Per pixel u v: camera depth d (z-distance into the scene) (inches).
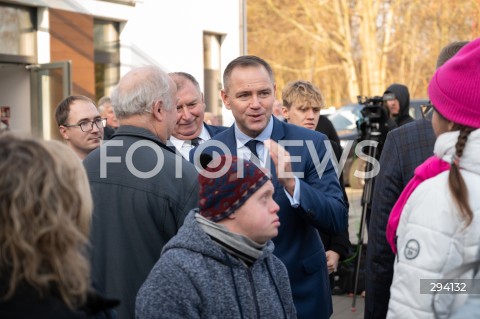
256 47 1310.3
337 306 250.5
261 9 1298.0
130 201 115.3
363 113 271.4
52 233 67.6
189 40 552.1
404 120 314.0
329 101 1374.3
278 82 1322.6
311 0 1246.9
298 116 204.1
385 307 135.0
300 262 130.8
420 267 87.4
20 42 432.8
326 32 1263.5
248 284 92.7
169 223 115.2
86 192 73.2
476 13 975.6
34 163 68.9
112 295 114.3
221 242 92.4
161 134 122.3
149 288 90.8
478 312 63.8
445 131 95.7
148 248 115.2
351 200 486.0
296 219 131.0
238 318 90.5
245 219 92.7
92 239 115.0
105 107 306.7
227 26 597.0
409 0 1262.3
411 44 1302.9
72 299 69.6
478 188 88.4
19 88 447.2
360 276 259.1
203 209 93.9
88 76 468.8
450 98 93.0
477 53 91.7
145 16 511.5
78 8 459.8
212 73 599.8
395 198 132.0
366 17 1237.1
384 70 1266.0
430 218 88.0
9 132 73.7
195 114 172.1
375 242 133.9
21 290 67.2
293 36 1302.9
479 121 91.0
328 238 177.2
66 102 186.7
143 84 120.1
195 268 90.5
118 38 501.7
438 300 87.1
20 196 67.3
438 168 96.3
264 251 95.3
